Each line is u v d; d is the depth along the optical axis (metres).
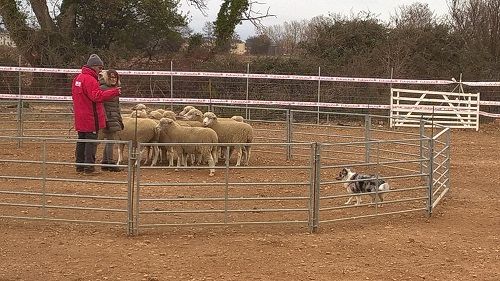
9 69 20.81
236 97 26.98
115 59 31.23
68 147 16.80
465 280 7.42
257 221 9.48
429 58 32.81
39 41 30.55
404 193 12.17
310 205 9.06
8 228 8.91
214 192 11.36
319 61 29.84
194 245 8.33
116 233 8.78
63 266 7.46
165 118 13.09
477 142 21.59
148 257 7.80
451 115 25.23
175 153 13.79
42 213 9.52
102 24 33.28
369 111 26.02
